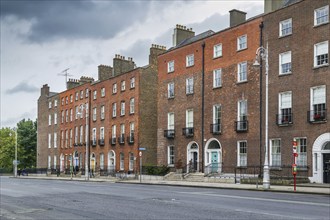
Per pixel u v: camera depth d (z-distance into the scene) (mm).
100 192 25359
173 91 47656
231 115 39812
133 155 53969
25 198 22109
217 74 42125
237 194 22969
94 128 63938
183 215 14133
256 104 37375
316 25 32844
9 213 15734
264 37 37094
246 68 38688
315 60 32844
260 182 32438
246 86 38531
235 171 34812
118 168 56750
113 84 59906
